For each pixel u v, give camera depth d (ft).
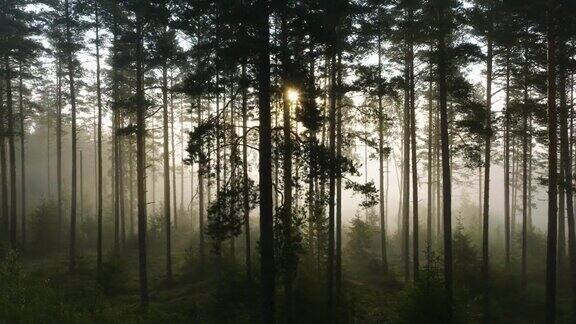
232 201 42.60
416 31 63.93
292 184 46.70
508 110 65.82
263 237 42.39
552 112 54.54
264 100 41.98
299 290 57.52
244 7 38.86
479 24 65.26
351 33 60.49
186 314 56.44
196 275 84.99
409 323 46.44
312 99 47.39
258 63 41.22
